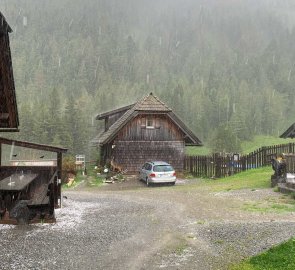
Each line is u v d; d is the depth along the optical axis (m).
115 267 9.43
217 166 33.91
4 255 10.36
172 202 19.41
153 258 10.11
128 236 12.40
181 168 37.75
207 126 141.38
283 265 8.90
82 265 9.57
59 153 17.38
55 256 10.30
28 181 15.04
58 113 108.88
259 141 138.12
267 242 11.12
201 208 17.27
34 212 14.46
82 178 34.28
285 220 14.06
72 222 14.60
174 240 11.83
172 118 37.12
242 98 164.38
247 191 21.92
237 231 12.56
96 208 17.98
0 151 16.77
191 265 9.51
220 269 9.14
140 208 17.72
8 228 13.60
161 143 37.47
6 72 12.90
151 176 29.67
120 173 35.16
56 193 17.44
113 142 36.44
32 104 147.00
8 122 15.02
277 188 21.45
